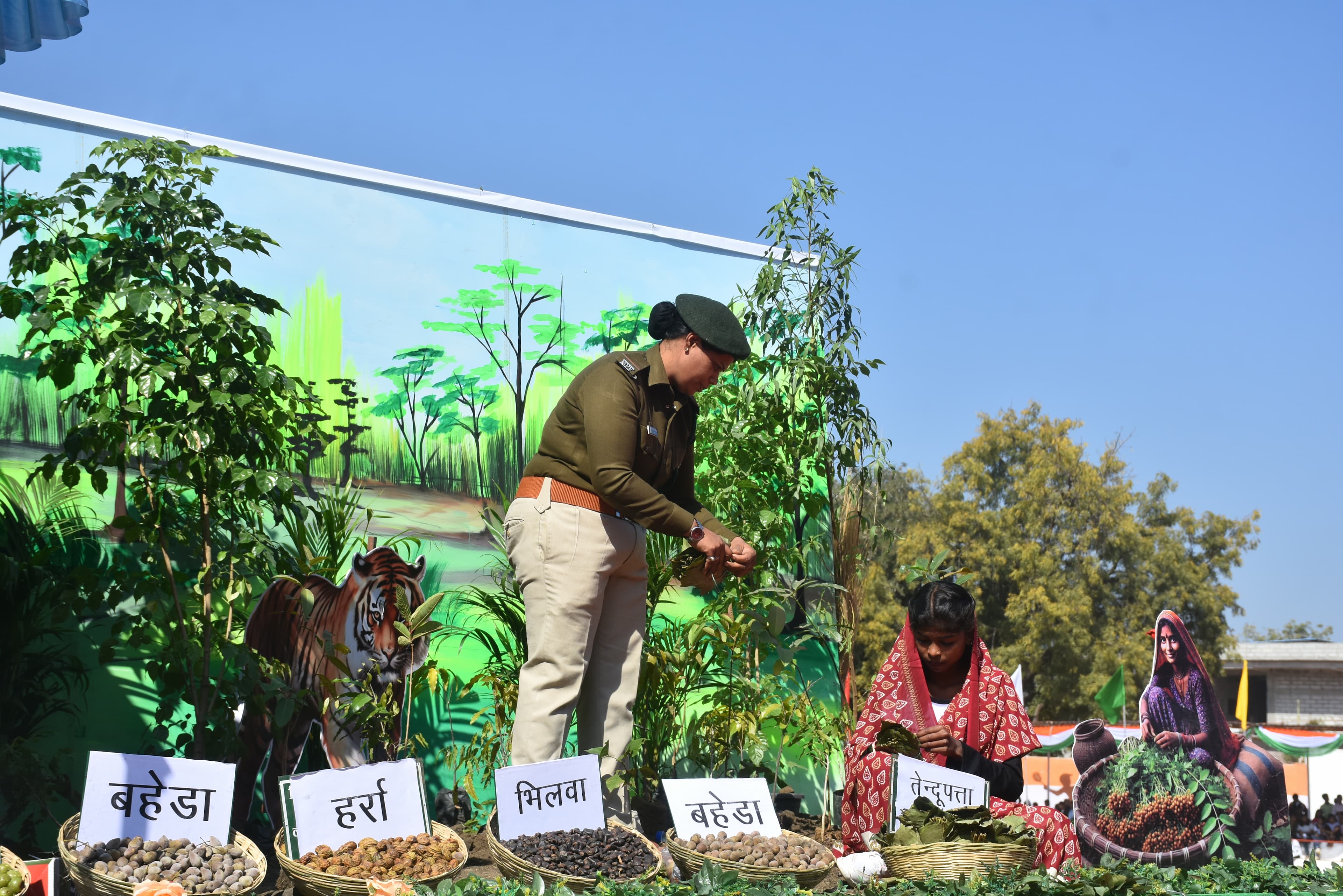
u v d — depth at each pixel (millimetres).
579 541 3664
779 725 5094
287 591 4238
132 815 3008
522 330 5422
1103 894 2684
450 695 4910
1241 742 5008
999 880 2775
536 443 5391
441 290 5234
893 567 23516
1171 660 4996
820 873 3301
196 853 2967
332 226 5012
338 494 4844
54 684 4148
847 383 5605
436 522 5051
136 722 4289
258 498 3891
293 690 4098
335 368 4926
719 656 4977
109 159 3863
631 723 3924
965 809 3094
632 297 5750
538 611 3693
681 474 4055
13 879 2535
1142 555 25266
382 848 3125
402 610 4211
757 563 4883
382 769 3291
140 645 3729
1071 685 23656
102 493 3828
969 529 25172
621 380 3697
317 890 2920
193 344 3701
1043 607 23922
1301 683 34250
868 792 3480
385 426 5004
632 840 3420
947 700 3727
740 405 5488
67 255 3779
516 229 5473
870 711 3672
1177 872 3244
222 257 4234
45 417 4316
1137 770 4863
